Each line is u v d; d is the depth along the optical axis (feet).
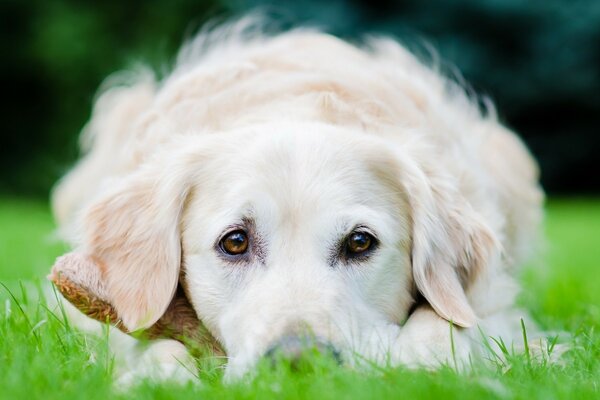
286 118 13.56
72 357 10.49
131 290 12.10
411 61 20.04
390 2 64.28
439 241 12.45
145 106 20.04
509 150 20.80
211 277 11.80
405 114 14.94
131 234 12.46
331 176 11.89
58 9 67.51
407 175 12.43
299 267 11.19
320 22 61.77
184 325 12.26
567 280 20.43
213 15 65.82
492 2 62.23
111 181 14.73
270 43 18.15
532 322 14.93
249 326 10.65
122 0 67.05
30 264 20.44
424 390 8.56
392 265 12.04
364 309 11.50
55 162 67.82
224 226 11.70
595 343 11.57
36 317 12.21
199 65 17.94
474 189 14.60
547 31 63.46
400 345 11.07
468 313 11.94
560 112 66.85
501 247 13.00
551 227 42.39
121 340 12.39
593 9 62.75
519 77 64.28
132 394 8.90
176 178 12.38
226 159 12.32
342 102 14.06
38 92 68.59
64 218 23.17
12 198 67.31
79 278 12.07
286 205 11.52
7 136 68.08
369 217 11.74
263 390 8.79
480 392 8.69
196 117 14.38
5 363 10.04
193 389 9.06
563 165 68.23
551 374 9.89
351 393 8.54
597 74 64.03
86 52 65.98
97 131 23.88
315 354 9.54
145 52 64.08
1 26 67.31
